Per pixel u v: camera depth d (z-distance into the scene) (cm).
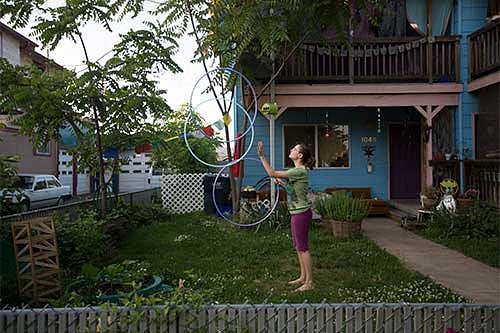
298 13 906
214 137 1052
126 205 1129
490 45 1062
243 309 280
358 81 1166
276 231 952
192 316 281
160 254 758
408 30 1229
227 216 1095
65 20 862
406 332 277
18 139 1759
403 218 1055
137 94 917
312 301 499
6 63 790
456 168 1133
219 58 981
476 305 280
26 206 869
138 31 924
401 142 1342
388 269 643
